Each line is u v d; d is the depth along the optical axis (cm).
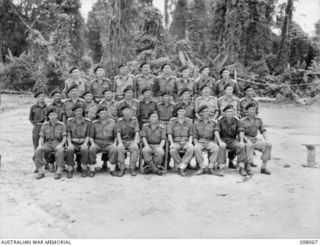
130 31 1216
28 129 1162
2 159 779
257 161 780
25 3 2225
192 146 660
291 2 2083
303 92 2009
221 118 686
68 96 748
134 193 559
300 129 1168
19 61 2209
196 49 2528
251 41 2062
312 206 502
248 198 538
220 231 425
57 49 2027
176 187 590
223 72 798
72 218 465
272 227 435
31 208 499
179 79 782
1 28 2320
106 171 689
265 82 2056
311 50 2206
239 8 1978
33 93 2155
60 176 639
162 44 1884
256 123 688
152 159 668
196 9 2755
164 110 723
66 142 668
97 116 688
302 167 723
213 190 575
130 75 791
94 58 2622
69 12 2119
